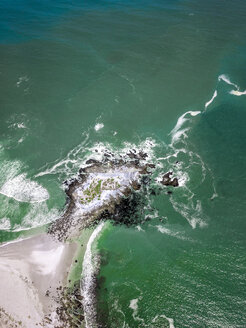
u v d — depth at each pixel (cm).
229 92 6894
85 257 4156
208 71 7531
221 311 3688
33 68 7319
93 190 4828
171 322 3616
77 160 5381
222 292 3841
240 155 5531
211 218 4612
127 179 5028
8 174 5156
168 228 4494
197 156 5512
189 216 4634
